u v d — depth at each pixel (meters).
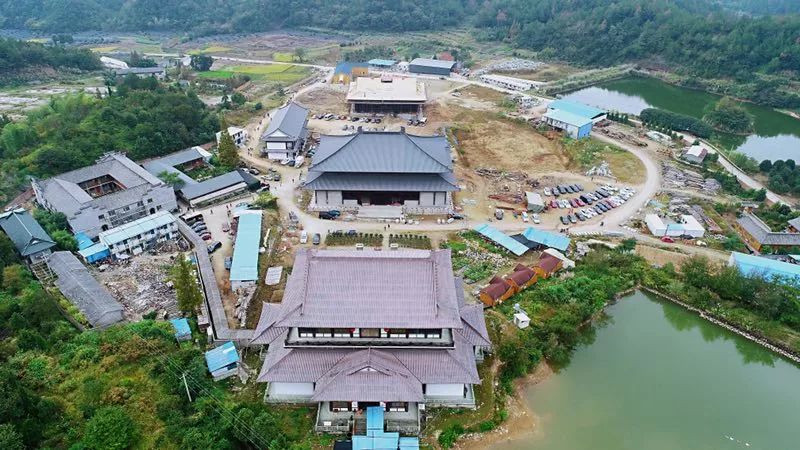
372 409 68.06
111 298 85.75
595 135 176.38
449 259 82.50
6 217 104.44
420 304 70.62
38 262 97.00
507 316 89.44
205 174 138.38
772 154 176.12
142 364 70.69
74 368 68.94
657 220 118.19
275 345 73.25
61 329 76.00
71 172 121.12
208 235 108.62
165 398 65.44
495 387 75.94
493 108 198.25
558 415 73.62
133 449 59.56
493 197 129.75
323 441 66.00
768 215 124.06
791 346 86.69
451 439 67.94
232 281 92.38
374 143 124.06
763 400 77.94
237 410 66.81
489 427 70.12
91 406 62.81
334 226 115.31
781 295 93.06
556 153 162.12
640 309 96.94
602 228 117.88
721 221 123.25
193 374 70.12
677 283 99.62
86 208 104.44
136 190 112.12
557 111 181.50
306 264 74.12
